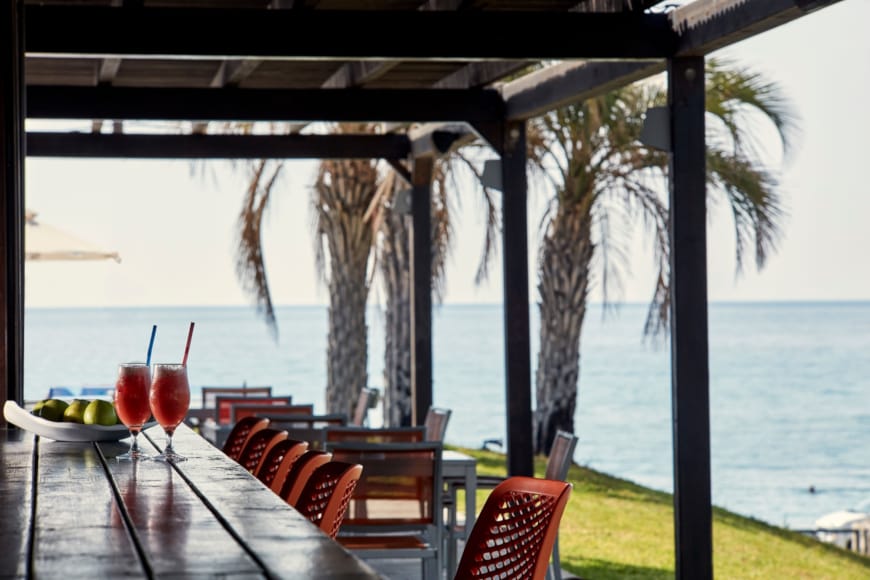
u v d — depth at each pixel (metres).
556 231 12.11
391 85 8.44
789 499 23.45
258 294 11.95
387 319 12.90
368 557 4.84
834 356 48.69
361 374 12.36
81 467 2.61
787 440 30.92
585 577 7.68
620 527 9.76
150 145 9.43
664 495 11.80
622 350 50.06
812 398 38.06
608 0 5.89
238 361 47.41
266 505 2.04
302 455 2.73
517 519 2.44
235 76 7.26
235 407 6.99
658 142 5.80
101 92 7.52
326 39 5.53
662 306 11.57
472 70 7.77
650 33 5.78
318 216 12.32
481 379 43.97
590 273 12.20
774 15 4.89
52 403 3.25
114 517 1.94
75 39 5.33
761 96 10.41
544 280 12.40
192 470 2.54
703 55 5.77
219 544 1.69
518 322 7.90
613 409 35.31
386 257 12.78
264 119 7.68
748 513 21.83
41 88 7.46
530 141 11.70
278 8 5.75
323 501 2.47
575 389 12.51
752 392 39.41
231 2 6.06
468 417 34.38
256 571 1.51
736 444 30.47
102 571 1.52
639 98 10.73
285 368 45.41
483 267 12.03
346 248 12.24
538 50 5.69
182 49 5.41
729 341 55.19
